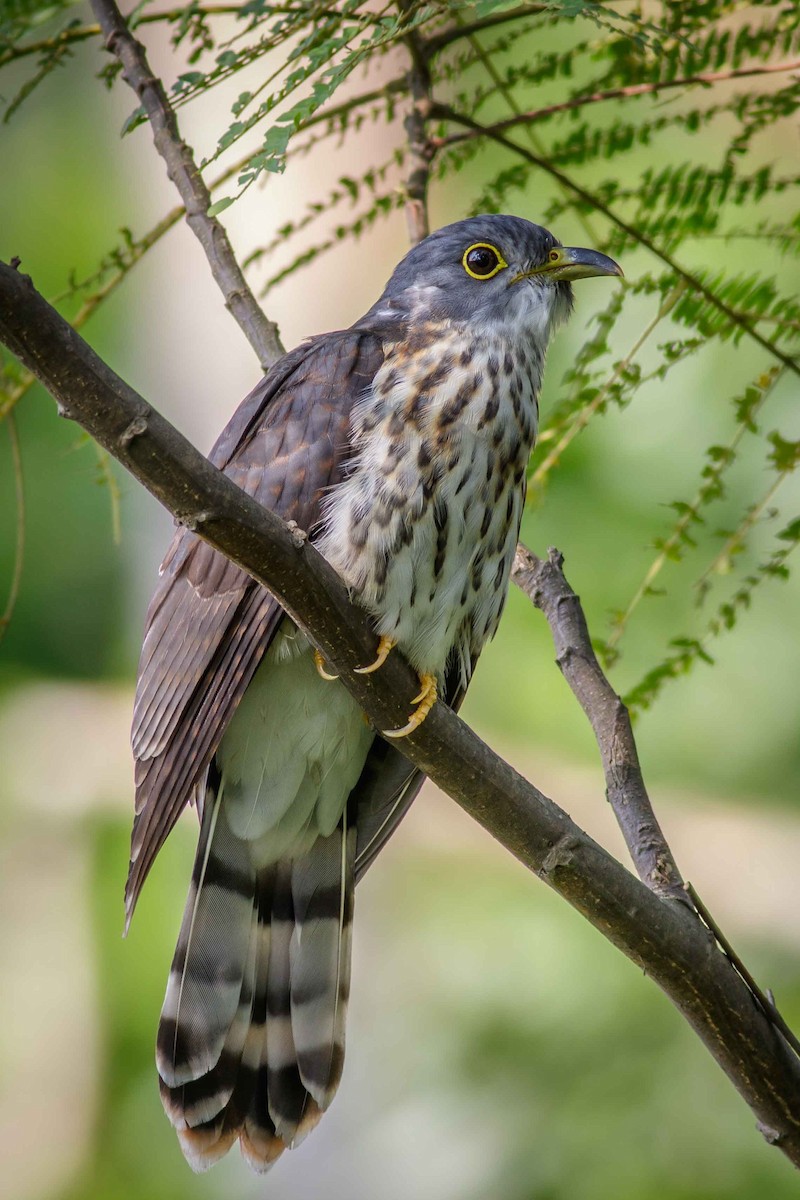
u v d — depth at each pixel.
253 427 7.89
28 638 16.91
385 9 6.46
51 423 16.81
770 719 13.64
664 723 13.88
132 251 8.46
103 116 17.77
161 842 7.30
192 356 14.77
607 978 12.71
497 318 8.18
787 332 7.55
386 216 8.85
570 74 8.41
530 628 14.38
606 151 8.27
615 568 13.11
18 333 5.07
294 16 7.31
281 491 7.64
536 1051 12.48
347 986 8.04
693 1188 11.35
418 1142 12.44
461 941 13.53
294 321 14.53
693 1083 11.82
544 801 6.45
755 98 7.89
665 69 8.23
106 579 16.91
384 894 14.15
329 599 6.10
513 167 8.65
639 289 7.64
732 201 8.09
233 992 7.95
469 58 8.70
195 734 7.39
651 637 13.09
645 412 12.88
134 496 16.55
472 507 7.73
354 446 7.67
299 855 8.18
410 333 8.11
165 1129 14.07
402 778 8.34
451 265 8.32
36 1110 14.98
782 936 13.52
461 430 7.72
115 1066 14.36
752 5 7.79
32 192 17.89
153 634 7.71
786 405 10.30
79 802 16.34
